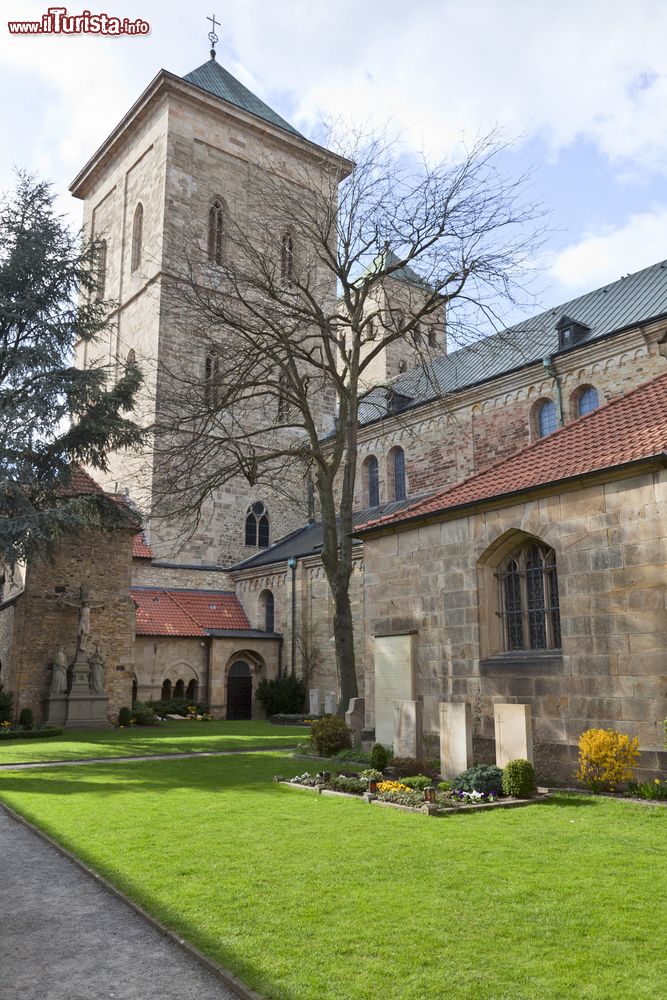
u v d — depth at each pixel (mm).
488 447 33156
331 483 21984
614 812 10539
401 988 5008
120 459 44094
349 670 20250
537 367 30625
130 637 31156
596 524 13250
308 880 7383
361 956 5531
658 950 5590
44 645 29359
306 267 26312
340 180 28062
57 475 26344
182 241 40688
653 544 12328
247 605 41844
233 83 53125
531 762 12141
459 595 15938
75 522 24516
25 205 27609
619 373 27969
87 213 55281
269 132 48844
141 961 5699
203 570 42781
